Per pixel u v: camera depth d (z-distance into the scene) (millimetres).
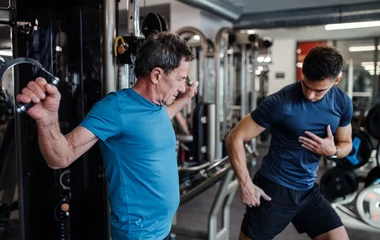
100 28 1639
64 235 1809
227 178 2264
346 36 8453
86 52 1686
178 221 3416
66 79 1773
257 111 1715
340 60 1458
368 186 3334
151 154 1188
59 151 993
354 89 8984
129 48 1671
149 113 1196
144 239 1218
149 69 1176
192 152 4332
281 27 5398
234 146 1740
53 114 929
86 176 1745
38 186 1838
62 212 1754
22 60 912
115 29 1678
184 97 1647
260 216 1734
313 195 1771
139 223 1209
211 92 5891
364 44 8727
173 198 1283
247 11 5559
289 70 9234
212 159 4379
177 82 1215
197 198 4121
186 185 2639
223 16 4938
